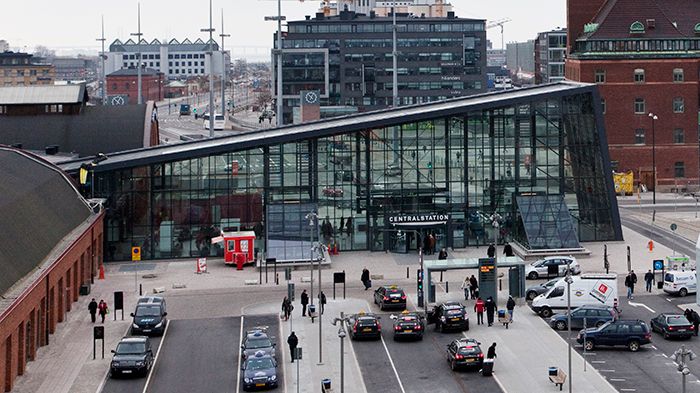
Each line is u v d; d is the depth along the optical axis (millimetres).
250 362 78562
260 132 138000
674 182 188375
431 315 94625
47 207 104438
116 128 174375
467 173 131875
